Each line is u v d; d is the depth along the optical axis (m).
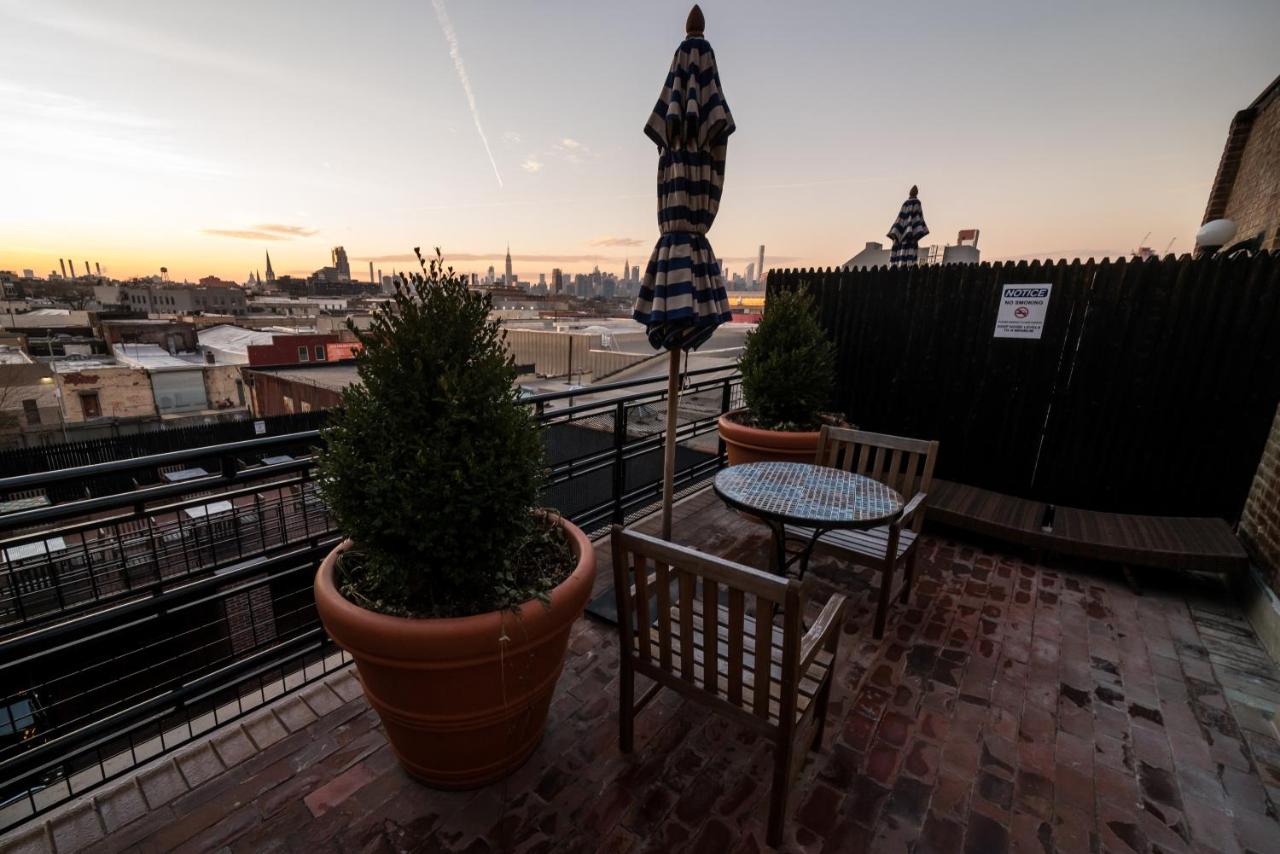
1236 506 3.61
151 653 2.28
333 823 1.64
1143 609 3.00
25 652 1.69
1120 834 1.65
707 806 1.72
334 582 1.67
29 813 1.66
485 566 1.64
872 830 1.65
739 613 1.49
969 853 1.58
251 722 2.04
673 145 2.34
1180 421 3.71
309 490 2.36
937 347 4.62
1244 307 3.42
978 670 2.45
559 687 2.29
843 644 2.64
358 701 2.17
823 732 2.05
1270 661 2.54
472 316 1.67
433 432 1.57
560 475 3.55
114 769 1.91
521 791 1.77
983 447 4.50
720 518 4.26
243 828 1.62
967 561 3.56
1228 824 1.69
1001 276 4.23
